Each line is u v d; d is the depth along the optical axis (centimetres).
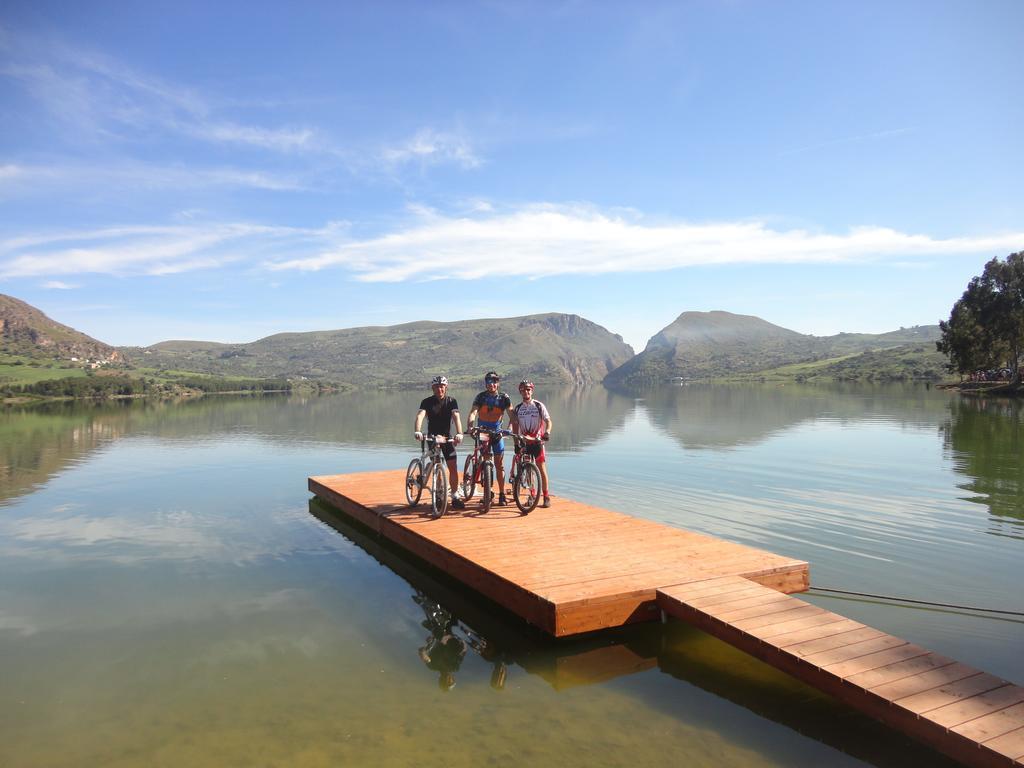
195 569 902
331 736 463
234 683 551
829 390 8194
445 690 538
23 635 662
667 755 438
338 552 998
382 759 432
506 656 612
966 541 982
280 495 1488
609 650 627
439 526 932
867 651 507
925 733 406
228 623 698
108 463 2042
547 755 437
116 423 3978
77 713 499
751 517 1159
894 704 424
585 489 1457
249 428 3525
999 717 408
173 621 703
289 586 828
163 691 536
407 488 1094
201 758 434
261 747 448
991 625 650
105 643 641
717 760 432
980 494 1349
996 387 6638
